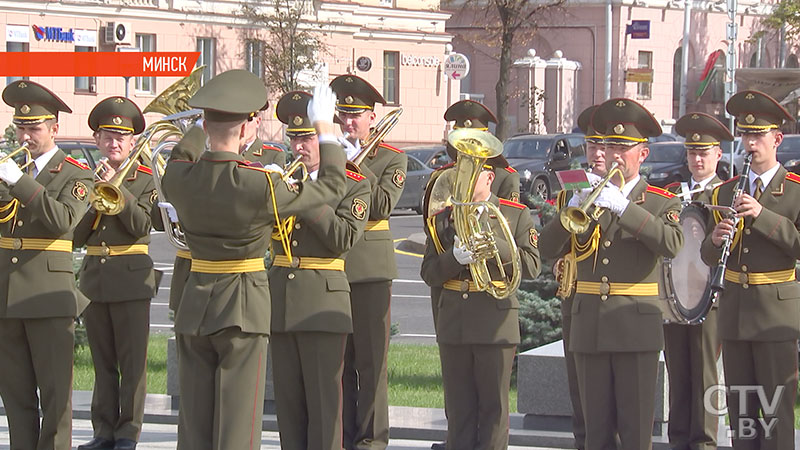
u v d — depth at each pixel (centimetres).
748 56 8331
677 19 7806
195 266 1027
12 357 1230
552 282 1736
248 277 1018
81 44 4819
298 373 1191
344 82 1298
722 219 1190
